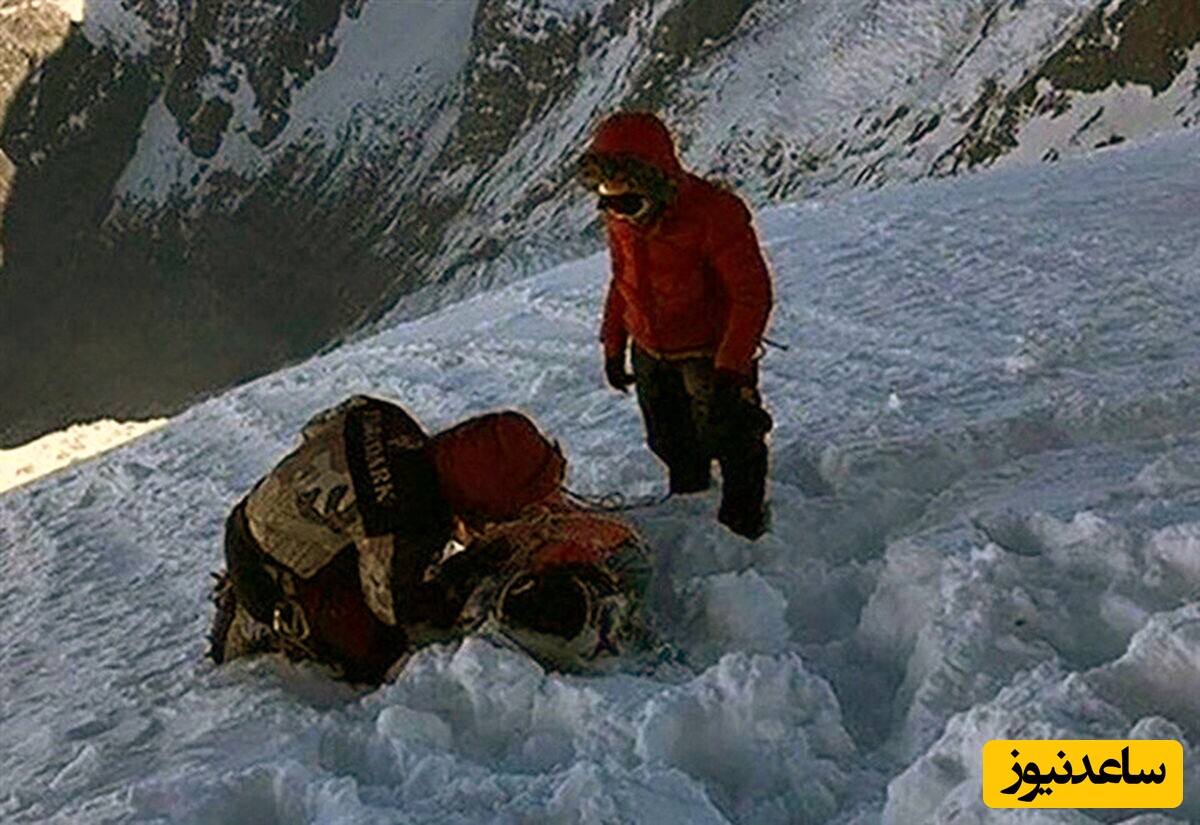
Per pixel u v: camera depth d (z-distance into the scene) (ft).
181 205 439.63
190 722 15.56
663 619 15.94
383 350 42.04
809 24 355.97
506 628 14.67
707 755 12.44
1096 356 24.66
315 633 15.76
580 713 13.15
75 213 440.45
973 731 11.04
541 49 408.46
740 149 341.41
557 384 31.65
